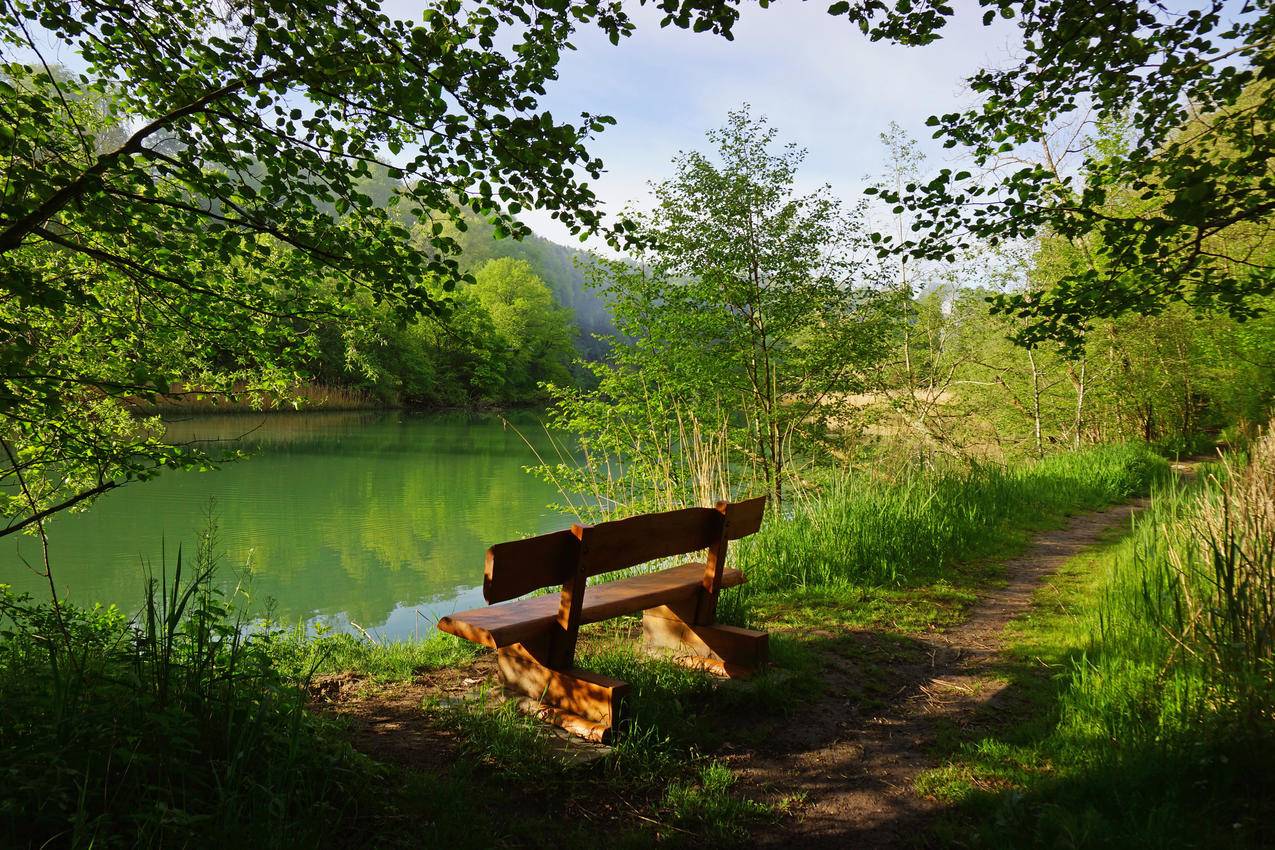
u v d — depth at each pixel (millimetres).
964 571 7000
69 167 3453
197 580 3023
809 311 11891
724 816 2967
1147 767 2916
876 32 3938
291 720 2904
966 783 3189
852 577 6480
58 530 15656
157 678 2797
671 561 6789
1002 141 4672
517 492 22203
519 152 3547
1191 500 6051
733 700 3949
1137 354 19078
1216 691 3195
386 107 3680
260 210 3896
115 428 6234
